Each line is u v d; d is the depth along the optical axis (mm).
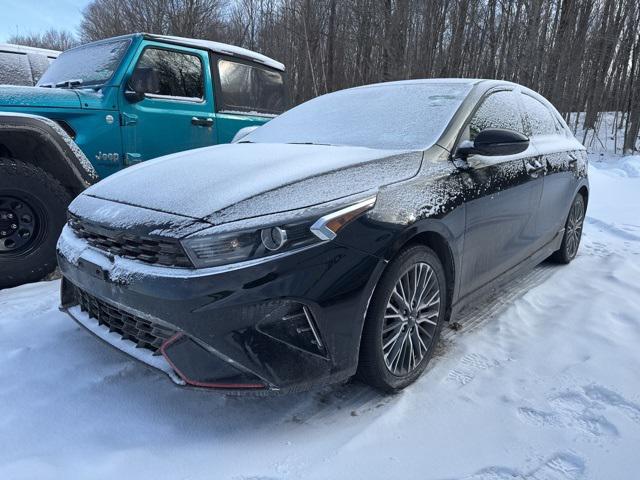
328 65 20484
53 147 3637
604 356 2725
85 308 2535
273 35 22453
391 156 2521
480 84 3314
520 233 3357
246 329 1912
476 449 1992
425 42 16938
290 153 2689
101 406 2232
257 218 1992
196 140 5082
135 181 2539
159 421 2145
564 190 4059
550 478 1835
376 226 2156
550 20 18312
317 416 2201
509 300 3580
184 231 1989
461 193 2617
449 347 2863
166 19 28141
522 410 2256
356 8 18812
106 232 2232
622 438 2059
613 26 19797
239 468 1874
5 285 3609
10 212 3570
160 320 2000
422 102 3164
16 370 2486
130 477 1818
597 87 19969
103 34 31812
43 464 1857
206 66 5191
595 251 5031
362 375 2277
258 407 2260
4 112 3518
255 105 5816
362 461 1916
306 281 1971
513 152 2674
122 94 4461
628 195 8727
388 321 2311
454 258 2605
